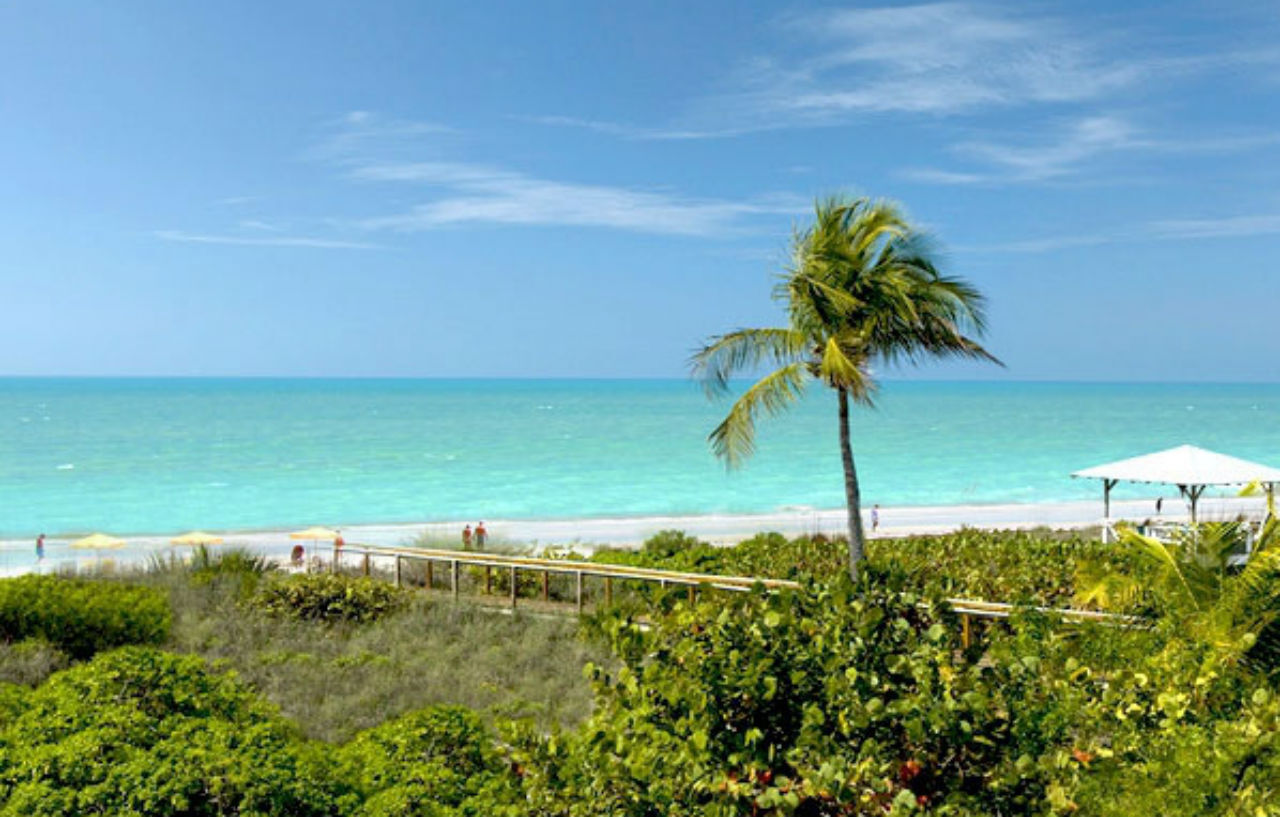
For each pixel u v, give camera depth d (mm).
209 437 105125
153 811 5902
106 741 6477
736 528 44781
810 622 4184
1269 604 6758
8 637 13172
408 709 11586
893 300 17156
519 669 13773
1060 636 5148
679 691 3896
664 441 103000
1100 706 4707
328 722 10883
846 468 17828
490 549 26469
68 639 13273
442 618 16641
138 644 13531
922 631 4449
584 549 34812
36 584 13938
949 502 56156
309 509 54031
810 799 3729
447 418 144500
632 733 3980
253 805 6098
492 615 17047
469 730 7719
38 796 5875
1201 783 4090
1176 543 9180
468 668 13695
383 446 95562
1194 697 5008
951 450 92250
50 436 104312
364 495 60188
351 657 13828
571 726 11148
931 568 17625
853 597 4422
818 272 17344
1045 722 3914
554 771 4203
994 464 79000
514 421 138250
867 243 17812
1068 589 15484
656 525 46125
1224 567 8625
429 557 19703
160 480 67000
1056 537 34062
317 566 22531
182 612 16172
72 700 7164
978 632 8766
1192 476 22469
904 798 3309
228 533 44156
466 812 6633
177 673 7664
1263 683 5551
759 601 4449
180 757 6301
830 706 3934
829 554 20297
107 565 22453
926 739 3740
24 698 7723
